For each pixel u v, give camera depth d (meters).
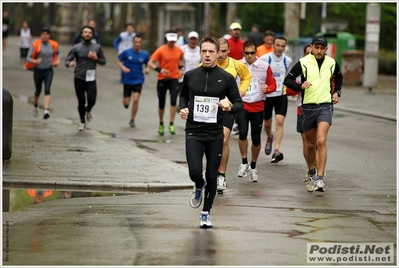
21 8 156.00
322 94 21.80
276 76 26.27
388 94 55.25
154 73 69.62
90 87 32.81
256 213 18.31
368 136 34.47
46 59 35.75
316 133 22.22
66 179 21.78
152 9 103.56
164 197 20.33
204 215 16.52
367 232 16.44
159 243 15.03
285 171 25.14
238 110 16.83
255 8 98.81
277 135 26.48
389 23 82.88
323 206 19.48
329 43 60.25
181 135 33.78
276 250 14.61
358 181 23.55
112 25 140.75
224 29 118.62
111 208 18.70
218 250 14.52
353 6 82.88
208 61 16.62
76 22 132.38
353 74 61.81
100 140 30.27
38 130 32.47
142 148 29.64
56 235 15.70
